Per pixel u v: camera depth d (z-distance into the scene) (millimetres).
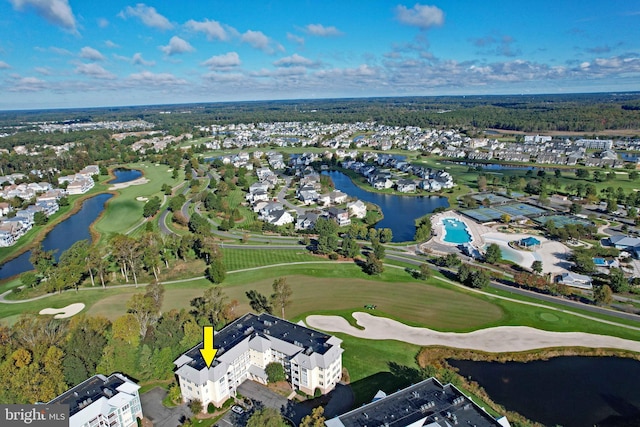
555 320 135375
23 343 112750
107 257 194500
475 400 100125
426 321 136375
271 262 186750
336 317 139000
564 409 98250
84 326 117875
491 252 180750
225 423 94250
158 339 114562
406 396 85562
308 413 96125
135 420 93812
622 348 120500
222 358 102000
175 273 176125
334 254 188750
